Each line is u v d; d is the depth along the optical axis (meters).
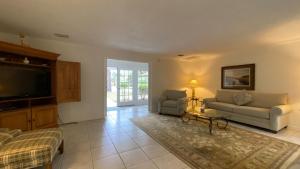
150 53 5.38
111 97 8.77
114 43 4.10
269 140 2.93
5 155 1.60
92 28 2.97
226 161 2.18
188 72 6.66
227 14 2.31
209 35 3.33
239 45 4.19
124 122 4.24
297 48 3.61
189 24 2.72
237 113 4.02
